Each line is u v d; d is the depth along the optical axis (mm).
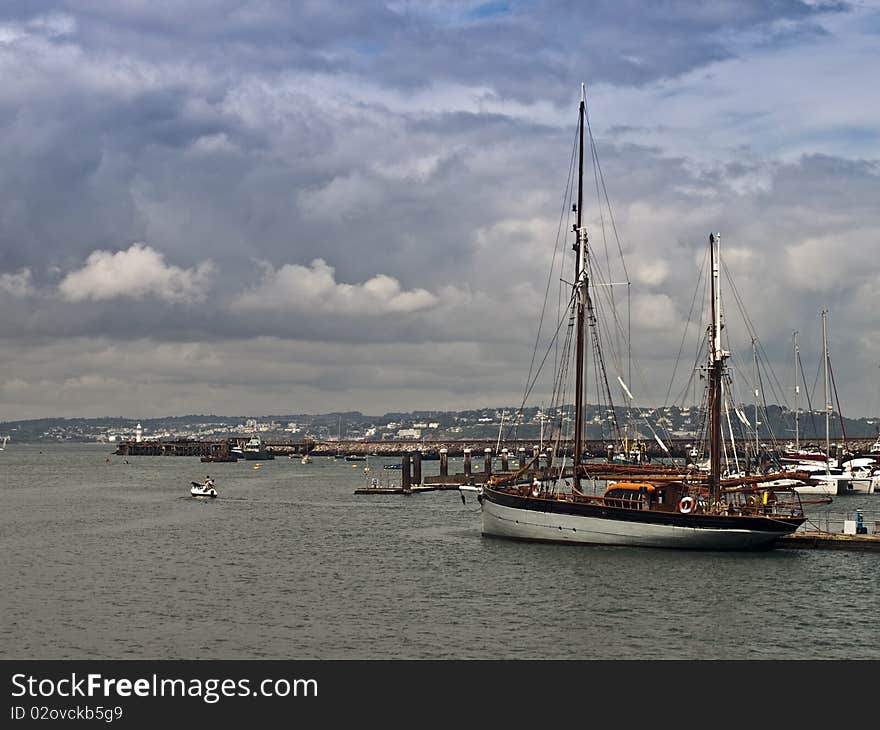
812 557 104000
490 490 121500
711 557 104000
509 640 70562
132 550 116062
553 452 153750
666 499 110375
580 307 125688
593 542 111625
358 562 104375
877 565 99000
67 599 84062
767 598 83312
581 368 125000
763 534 106812
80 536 131625
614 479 123812
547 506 114125
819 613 78125
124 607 80750
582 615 77375
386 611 78938
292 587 89438
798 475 117312
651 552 107438
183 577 95375
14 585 90875
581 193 127875
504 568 98750
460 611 78938
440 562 103312
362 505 185250
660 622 75438
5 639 70750
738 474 168500
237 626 74250
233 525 146250
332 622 75312
